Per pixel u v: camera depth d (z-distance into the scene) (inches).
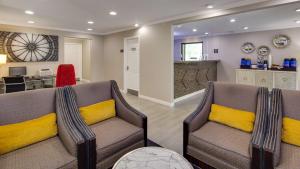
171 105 184.5
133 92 242.2
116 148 73.3
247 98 81.7
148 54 205.5
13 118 66.3
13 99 67.3
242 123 79.0
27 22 197.9
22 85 176.6
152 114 158.9
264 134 64.7
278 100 72.6
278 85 218.1
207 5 135.1
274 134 64.1
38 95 73.8
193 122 79.5
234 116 82.1
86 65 346.6
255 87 81.0
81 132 66.4
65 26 222.5
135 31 222.7
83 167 62.7
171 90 183.3
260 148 57.8
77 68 366.6
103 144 70.5
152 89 204.1
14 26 204.4
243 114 80.5
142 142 86.0
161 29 186.9
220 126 84.5
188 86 221.3
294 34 218.7
